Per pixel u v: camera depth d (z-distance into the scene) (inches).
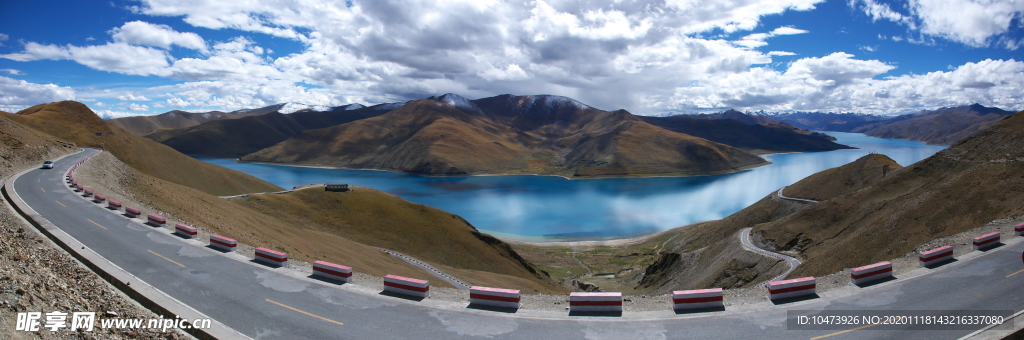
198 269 1106.1
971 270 1042.7
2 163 2578.7
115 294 927.7
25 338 593.6
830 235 3422.7
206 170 6195.9
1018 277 985.5
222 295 955.3
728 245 3782.0
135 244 1285.7
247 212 2957.7
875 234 2677.2
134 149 5511.8
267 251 1165.7
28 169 2682.1
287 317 864.3
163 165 5595.5
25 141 3125.0
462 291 1029.2
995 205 2288.4
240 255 1230.9
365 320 859.4
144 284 992.9
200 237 1400.1
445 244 4025.6
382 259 2888.8
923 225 2479.1
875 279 1014.4
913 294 928.3
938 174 3732.8
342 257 2474.2
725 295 984.9
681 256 4010.8
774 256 3228.3
